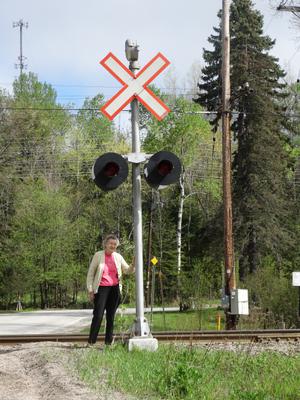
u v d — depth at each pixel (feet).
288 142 140.05
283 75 135.44
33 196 181.88
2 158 167.84
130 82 33.83
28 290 191.72
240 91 76.28
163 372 24.89
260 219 118.62
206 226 127.24
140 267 33.71
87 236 200.03
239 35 125.59
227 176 74.95
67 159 203.72
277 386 26.23
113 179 33.04
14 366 27.81
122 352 31.45
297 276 69.00
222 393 24.14
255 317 74.28
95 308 33.76
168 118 182.19
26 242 182.50
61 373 25.14
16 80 232.32
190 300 104.83
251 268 120.67
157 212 167.12
